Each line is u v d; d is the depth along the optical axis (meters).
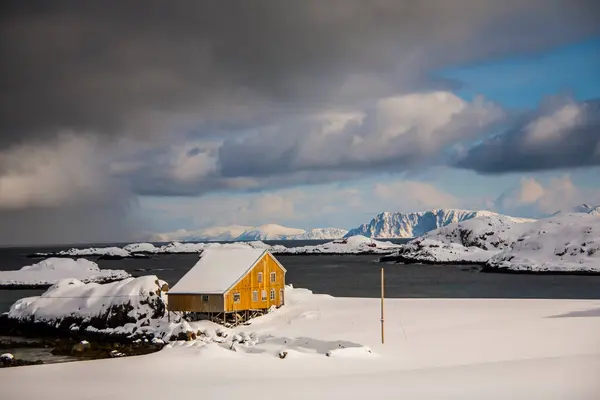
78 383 41.41
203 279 71.81
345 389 36.09
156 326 68.56
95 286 76.44
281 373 43.28
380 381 38.12
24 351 60.59
